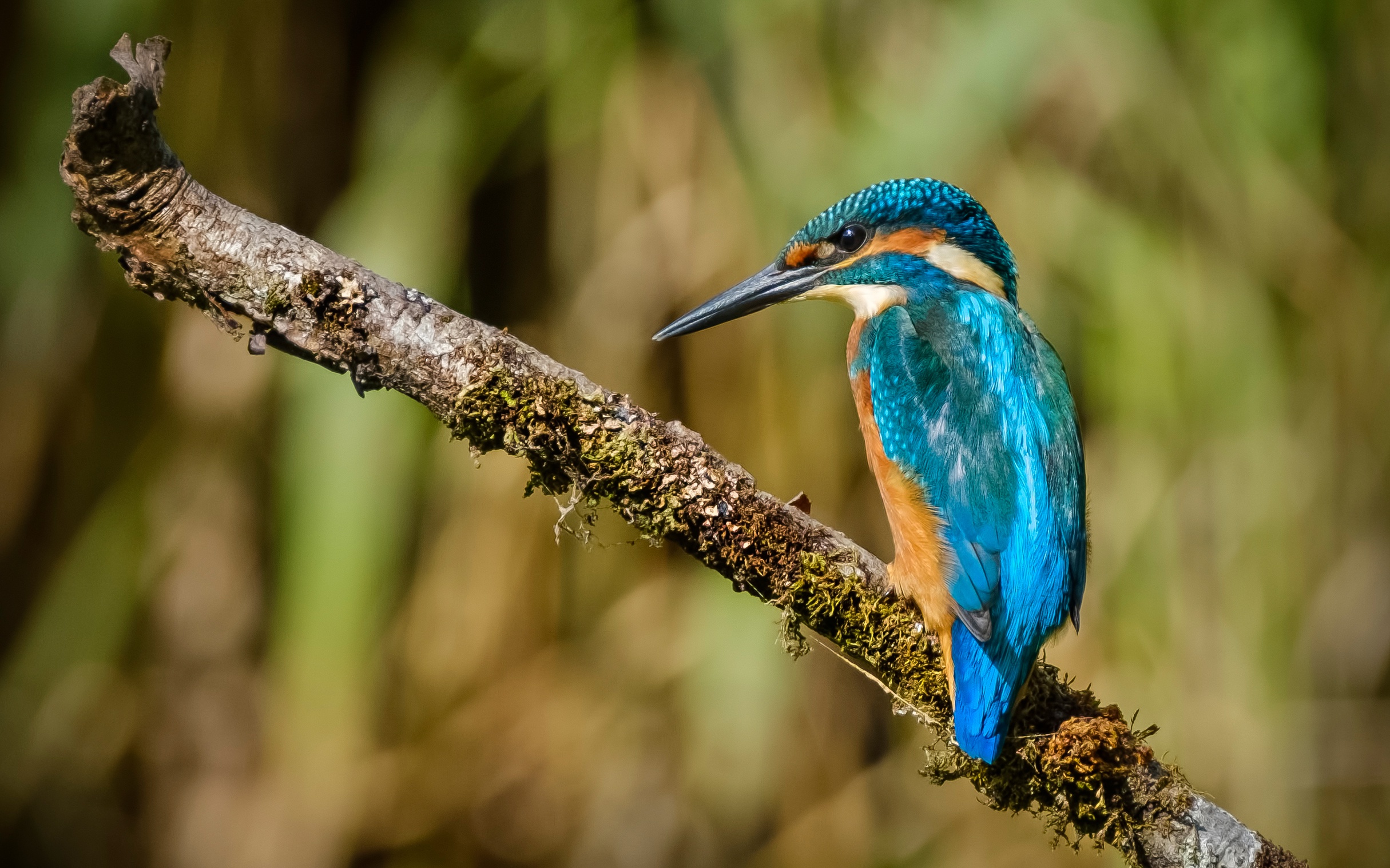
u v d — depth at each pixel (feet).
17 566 35.01
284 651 31.04
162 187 16.24
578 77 33.88
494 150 33.99
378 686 33.30
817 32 33.37
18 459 33.94
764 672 32.55
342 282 16.57
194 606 34.50
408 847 34.17
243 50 34.27
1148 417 33.76
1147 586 33.78
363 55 37.09
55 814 34.42
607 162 33.55
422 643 33.78
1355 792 35.47
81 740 34.37
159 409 34.04
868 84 33.19
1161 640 33.65
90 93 15.42
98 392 34.14
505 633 33.81
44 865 34.35
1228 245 34.30
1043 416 20.62
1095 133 34.09
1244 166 34.40
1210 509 33.94
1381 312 35.83
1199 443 33.99
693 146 33.45
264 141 34.63
